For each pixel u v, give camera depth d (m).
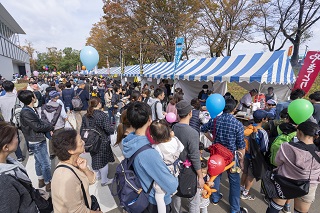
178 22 17.48
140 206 1.57
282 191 2.02
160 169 1.50
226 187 3.47
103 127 3.16
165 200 1.68
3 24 31.36
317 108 3.75
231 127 2.41
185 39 19.08
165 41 19.67
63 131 1.48
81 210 1.39
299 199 2.15
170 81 13.95
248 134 2.82
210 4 16.86
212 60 8.66
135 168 1.59
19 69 43.28
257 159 2.65
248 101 6.72
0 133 1.30
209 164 2.32
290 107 2.70
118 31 21.12
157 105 4.25
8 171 1.23
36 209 1.33
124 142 1.72
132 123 1.68
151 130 1.70
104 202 3.02
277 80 5.78
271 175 2.15
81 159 1.58
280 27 18.44
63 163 1.44
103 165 3.33
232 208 2.67
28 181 1.35
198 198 2.29
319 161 1.87
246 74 5.91
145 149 1.55
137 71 15.98
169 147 1.71
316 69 5.14
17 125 3.54
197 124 3.67
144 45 20.05
